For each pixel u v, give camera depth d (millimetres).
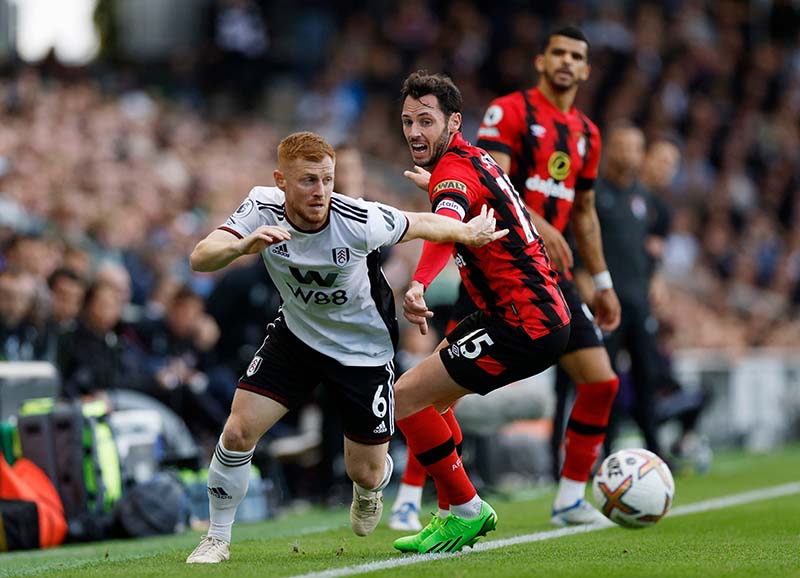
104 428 23297
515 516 22984
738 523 21016
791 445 46125
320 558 16266
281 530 22297
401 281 38375
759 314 56188
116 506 22391
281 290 15555
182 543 20719
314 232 14961
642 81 64875
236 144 53844
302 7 64312
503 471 31781
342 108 59219
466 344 16359
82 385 26016
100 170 41406
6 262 29406
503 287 16406
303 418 30703
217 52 61250
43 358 26531
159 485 22703
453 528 16547
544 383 30703
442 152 16734
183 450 27031
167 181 44375
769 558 16172
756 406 44125
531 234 16703
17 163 39875
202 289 37656
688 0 72750
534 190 20375
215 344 29891
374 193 48844
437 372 16375
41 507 21172
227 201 45344
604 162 29516
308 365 15773
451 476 16391
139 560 16484
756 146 69812
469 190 16219
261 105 61406
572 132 20547
